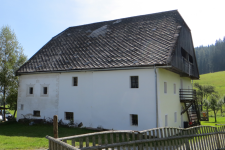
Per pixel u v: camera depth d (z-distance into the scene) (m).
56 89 17.12
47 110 17.41
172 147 7.15
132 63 13.62
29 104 18.47
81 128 14.98
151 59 13.27
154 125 12.73
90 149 5.72
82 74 15.95
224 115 37.84
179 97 17.23
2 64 21.52
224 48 122.38
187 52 18.02
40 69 17.72
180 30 15.48
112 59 15.05
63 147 4.95
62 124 16.23
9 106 24.38
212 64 122.94
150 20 18.17
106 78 14.81
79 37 20.44
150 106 12.99
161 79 13.44
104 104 14.71
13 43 22.39
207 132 8.96
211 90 47.94
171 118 14.89
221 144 9.73
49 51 20.06
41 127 15.58
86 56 16.83
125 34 17.62
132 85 13.98
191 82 23.91
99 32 19.77
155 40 15.27
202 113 29.11
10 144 9.54
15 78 21.89
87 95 15.55
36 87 18.25
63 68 16.47
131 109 13.64
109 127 14.34
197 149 7.92
